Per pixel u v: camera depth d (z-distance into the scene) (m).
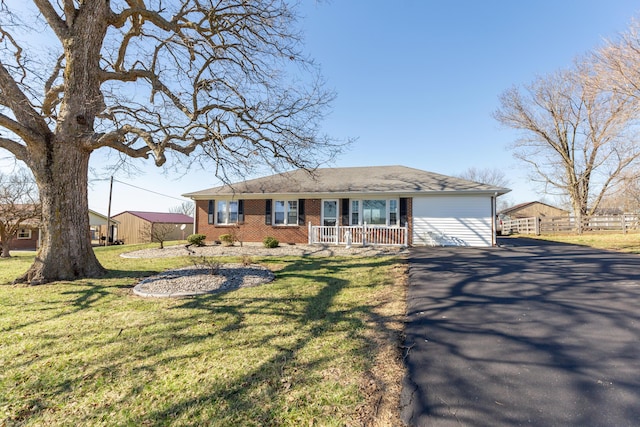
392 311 4.59
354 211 14.79
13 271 8.38
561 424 2.04
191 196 16.33
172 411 2.28
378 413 2.21
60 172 6.80
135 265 8.98
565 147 24.56
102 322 4.22
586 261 8.44
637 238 15.32
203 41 8.51
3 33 7.68
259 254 11.79
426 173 16.27
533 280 6.19
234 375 2.78
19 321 4.26
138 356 3.20
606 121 16.92
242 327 4.01
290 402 2.36
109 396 2.49
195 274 7.35
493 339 3.46
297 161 8.93
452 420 2.11
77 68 6.90
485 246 13.12
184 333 3.81
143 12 7.78
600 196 19.81
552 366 2.82
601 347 3.18
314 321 4.21
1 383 2.68
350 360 3.05
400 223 14.08
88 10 6.97
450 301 4.96
